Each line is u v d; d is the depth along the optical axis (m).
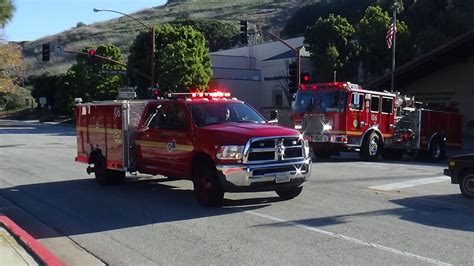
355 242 7.95
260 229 8.80
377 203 10.95
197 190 10.79
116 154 13.13
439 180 14.60
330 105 20.53
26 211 10.92
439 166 19.08
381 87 37.28
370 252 7.43
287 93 54.47
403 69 34.03
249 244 7.93
